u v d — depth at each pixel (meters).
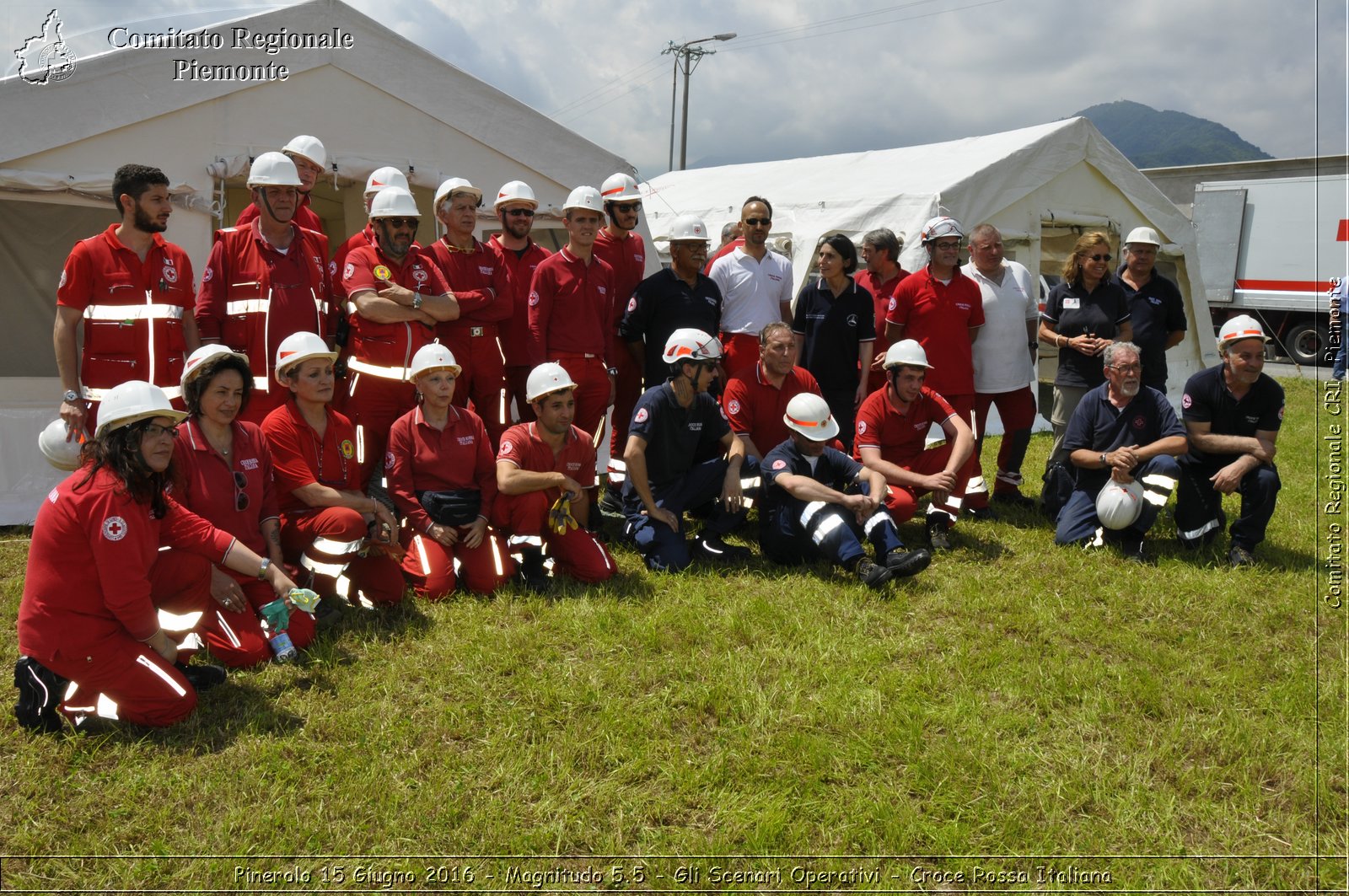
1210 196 20.20
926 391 5.97
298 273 5.23
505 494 4.95
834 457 5.60
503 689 3.90
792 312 7.15
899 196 9.96
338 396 5.63
